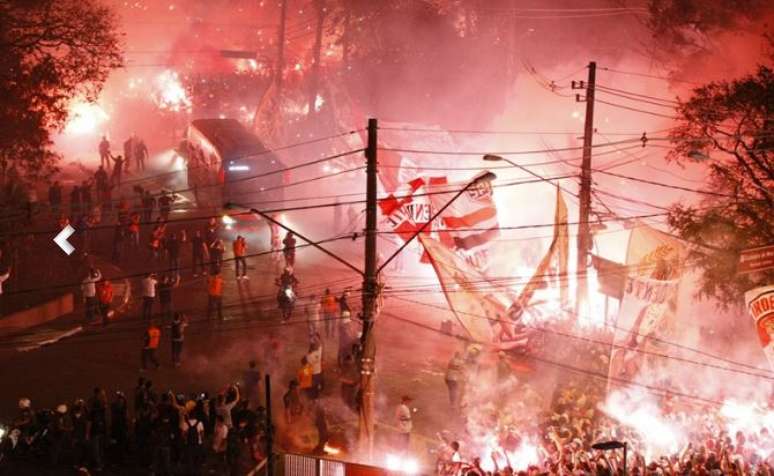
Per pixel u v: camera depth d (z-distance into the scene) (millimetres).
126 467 22672
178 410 22594
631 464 21828
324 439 23953
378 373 30469
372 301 21406
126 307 34344
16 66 35594
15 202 37031
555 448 22375
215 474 22328
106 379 27922
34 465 22312
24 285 34844
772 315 23906
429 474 21656
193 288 36719
